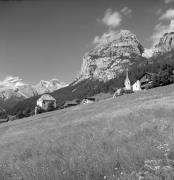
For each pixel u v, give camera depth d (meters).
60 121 48.25
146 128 15.76
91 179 8.31
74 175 8.84
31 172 10.10
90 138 16.42
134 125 18.67
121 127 18.98
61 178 8.80
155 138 12.35
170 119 18.25
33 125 55.03
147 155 9.63
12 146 23.20
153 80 106.88
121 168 8.74
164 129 14.54
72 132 22.95
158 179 7.27
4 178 10.46
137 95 68.12
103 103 72.44
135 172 8.16
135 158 9.48
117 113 31.88
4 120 180.38
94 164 9.63
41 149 17.00
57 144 17.33
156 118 20.06
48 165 11.04
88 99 177.12
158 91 63.12
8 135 41.69
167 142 11.01
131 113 27.39
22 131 43.97
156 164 8.44
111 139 14.57
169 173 7.48
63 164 10.69
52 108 171.62
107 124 22.64
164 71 107.88
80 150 13.17
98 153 11.44
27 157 15.88
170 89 60.38
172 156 9.20
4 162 14.80
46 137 24.11
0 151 21.84
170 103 29.55
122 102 57.03
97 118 31.56
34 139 24.78
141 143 11.70
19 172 10.92
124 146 11.83
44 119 66.69
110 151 11.34
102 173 8.57
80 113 56.16
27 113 179.75
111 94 196.50
